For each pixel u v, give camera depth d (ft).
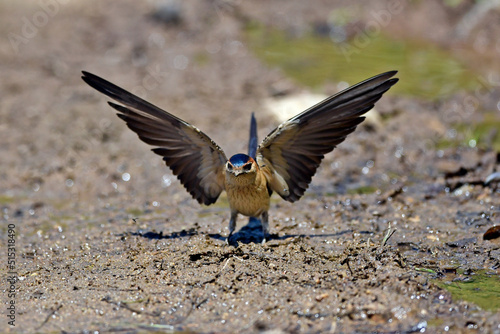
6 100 58.90
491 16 73.56
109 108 57.77
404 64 66.59
